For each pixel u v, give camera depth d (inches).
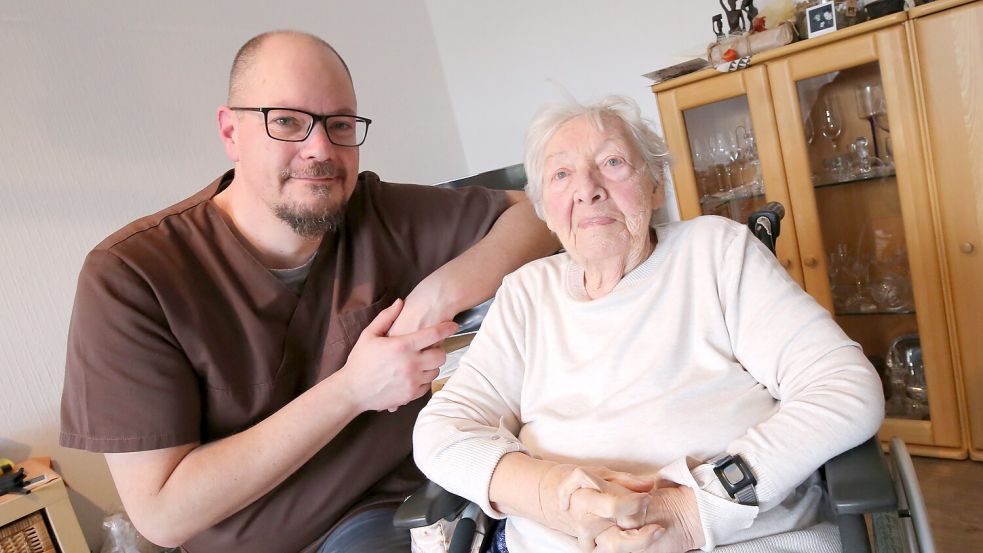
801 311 39.7
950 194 74.7
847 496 30.8
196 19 95.8
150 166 90.1
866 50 75.4
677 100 90.6
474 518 44.3
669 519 34.9
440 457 42.3
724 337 42.1
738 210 91.7
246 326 49.4
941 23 71.0
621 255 44.3
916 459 83.7
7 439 76.8
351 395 45.5
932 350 79.8
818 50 78.5
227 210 52.6
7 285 77.7
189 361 46.8
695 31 103.3
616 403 42.0
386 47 122.3
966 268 75.6
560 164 44.7
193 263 48.8
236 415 48.8
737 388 40.8
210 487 43.2
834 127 81.8
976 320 76.3
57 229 81.6
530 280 49.8
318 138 47.6
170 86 92.5
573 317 46.3
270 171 47.6
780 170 85.3
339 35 114.7
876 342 86.7
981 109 70.9
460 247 61.2
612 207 43.6
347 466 51.0
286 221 49.3
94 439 42.9
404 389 46.3
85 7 84.7
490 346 48.5
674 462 36.8
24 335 78.7
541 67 121.4
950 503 73.3
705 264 43.1
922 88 73.5
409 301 50.5
